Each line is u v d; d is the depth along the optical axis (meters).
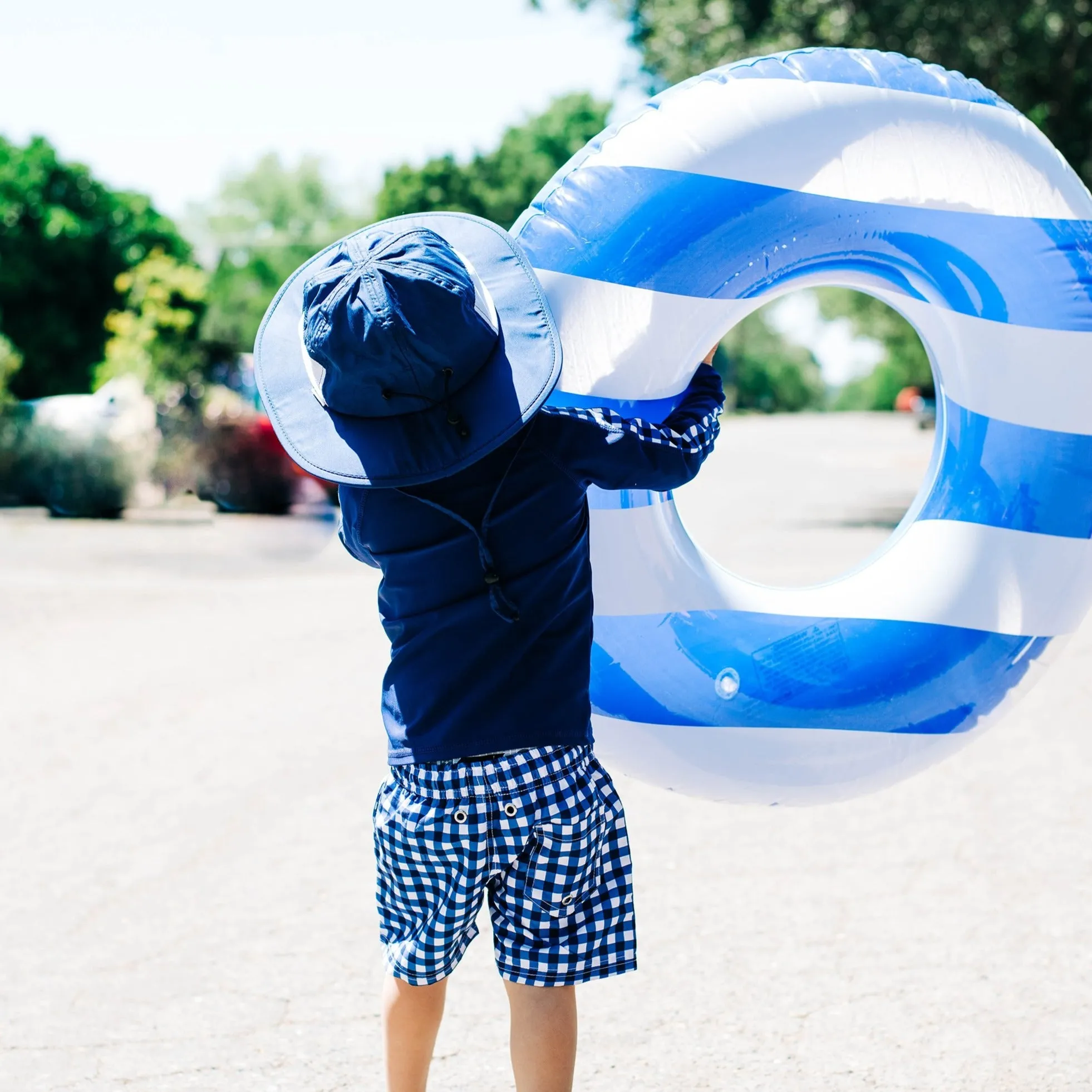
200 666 6.87
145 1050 2.85
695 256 2.50
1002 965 3.12
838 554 10.29
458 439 1.96
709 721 2.69
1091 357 2.71
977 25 12.06
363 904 3.65
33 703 6.17
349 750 5.20
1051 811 4.18
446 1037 2.90
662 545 2.68
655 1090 2.63
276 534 11.55
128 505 13.15
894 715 2.73
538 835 1.98
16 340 36.66
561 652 2.02
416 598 2.02
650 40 14.32
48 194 37.59
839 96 2.57
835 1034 2.83
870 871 3.74
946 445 2.86
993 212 2.65
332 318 1.92
